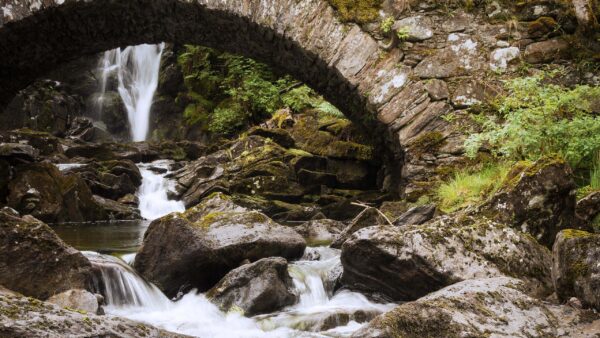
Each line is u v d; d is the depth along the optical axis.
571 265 4.08
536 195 5.29
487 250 4.81
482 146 8.28
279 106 15.60
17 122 17.09
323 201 11.66
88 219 10.95
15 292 4.20
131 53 20.59
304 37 8.87
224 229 5.64
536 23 8.58
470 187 7.50
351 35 8.79
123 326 3.32
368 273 4.98
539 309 3.81
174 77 19.53
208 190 12.23
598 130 6.91
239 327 4.54
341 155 11.99
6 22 9.06
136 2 8.98
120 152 14.66
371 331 3.40
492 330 3.55
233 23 9.14
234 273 5.02
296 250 6.00
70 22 9.36
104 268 4.89
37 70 10.34
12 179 10.40
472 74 8.56
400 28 8.68
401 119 8.62
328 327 4.56
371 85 8.73
